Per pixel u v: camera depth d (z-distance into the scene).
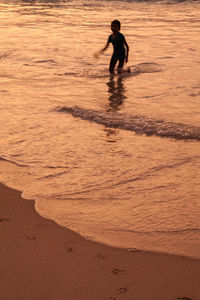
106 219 4.91
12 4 40.97
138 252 4.25
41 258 4.13
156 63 14.48
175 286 3.73
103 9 35.34
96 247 4.33
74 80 12.30
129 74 13.08
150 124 8.30
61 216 4.96
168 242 4.45
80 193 5.59
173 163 6.52
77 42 18.53
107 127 8.25
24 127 8.23
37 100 10.15
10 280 3.80
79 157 6.79
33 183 5.88
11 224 4.77
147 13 31.83
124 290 3.67
